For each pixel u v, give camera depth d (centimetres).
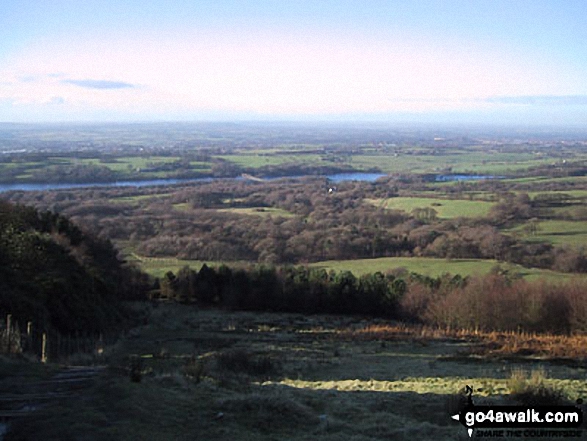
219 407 973
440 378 1555
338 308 4359
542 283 3575
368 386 1416
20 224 3547
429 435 924
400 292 4212
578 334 2950
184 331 3153
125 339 2714
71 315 2569
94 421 842
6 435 781
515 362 1848
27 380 1061
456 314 3469
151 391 1009
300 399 1156
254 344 2581
